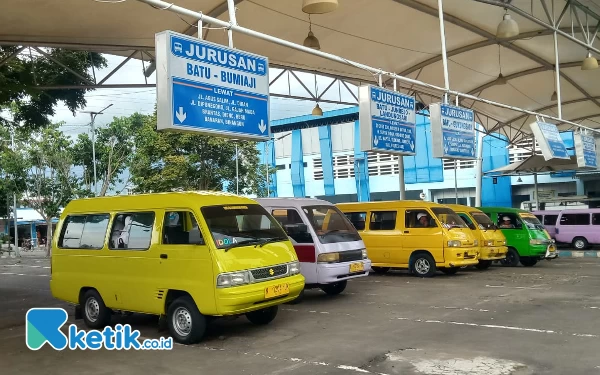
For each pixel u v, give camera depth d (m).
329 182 47.12
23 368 6.64
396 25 14.48
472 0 13.09
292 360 6.40
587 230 23.55
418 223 14.30
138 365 6.54
